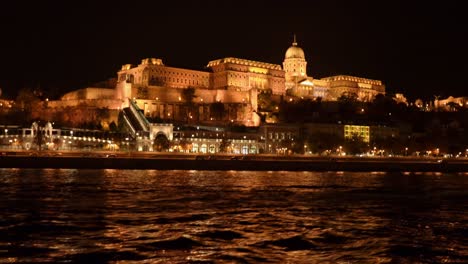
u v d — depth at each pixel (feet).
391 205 281.54
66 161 615.57
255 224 205.36
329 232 189.37
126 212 233.55
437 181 509.76
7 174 488.02
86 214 225.15
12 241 165.27
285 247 162.50
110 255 147.84
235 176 533.96
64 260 141.79
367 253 155.84
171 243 164.66
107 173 538.88
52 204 258.98
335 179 516.73
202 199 294.66
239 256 149.28
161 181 430.61
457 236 185.47
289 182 452.76
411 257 151.74
